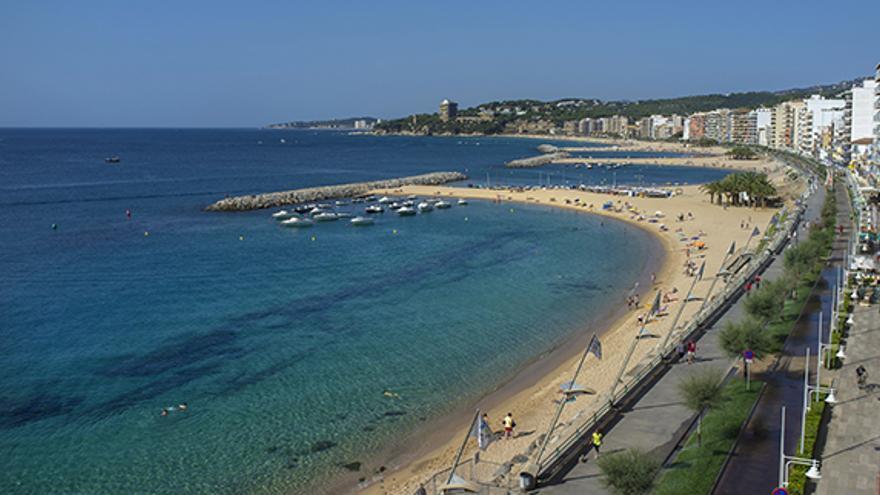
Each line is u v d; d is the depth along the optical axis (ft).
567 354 197.06
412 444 145.28
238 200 530.68
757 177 500.33
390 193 635.66
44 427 152.97
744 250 325.21
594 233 418.51
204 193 636.89
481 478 127.44
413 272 308.19
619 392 149.69
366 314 239.91
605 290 273.75
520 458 132.87
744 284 248.73
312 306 250.37
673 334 196.85
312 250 362.94
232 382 178.70
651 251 357.61
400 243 385.29
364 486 128.98
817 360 167.02
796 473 111.65
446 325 226.99
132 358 195.83
